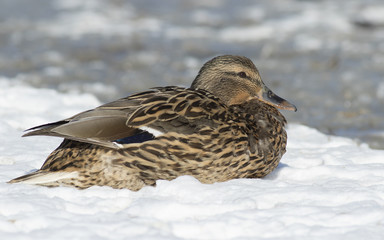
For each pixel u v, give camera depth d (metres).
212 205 8.44
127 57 29.66
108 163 9.20
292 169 10.93
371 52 30.25
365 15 37.56
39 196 8.76
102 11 40.38
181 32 35.41
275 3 43.34
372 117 20.00
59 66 27.66
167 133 9.26
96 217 8.05
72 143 9.34
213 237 7.69
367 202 8.67
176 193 8.96
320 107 21.36
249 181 9.62
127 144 9.10
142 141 9.16
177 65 28.48
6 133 13.79
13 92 17.36
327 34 34.09
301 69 27.39
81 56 29.58
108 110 9.29
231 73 11.65
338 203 8.83
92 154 9.20
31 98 16.86
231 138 9.60
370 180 10.31
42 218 7.85
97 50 30.81
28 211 8.18
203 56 30.25
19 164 11.19
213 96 10.37
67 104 17.17
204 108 9.72
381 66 27.52
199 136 9.38
